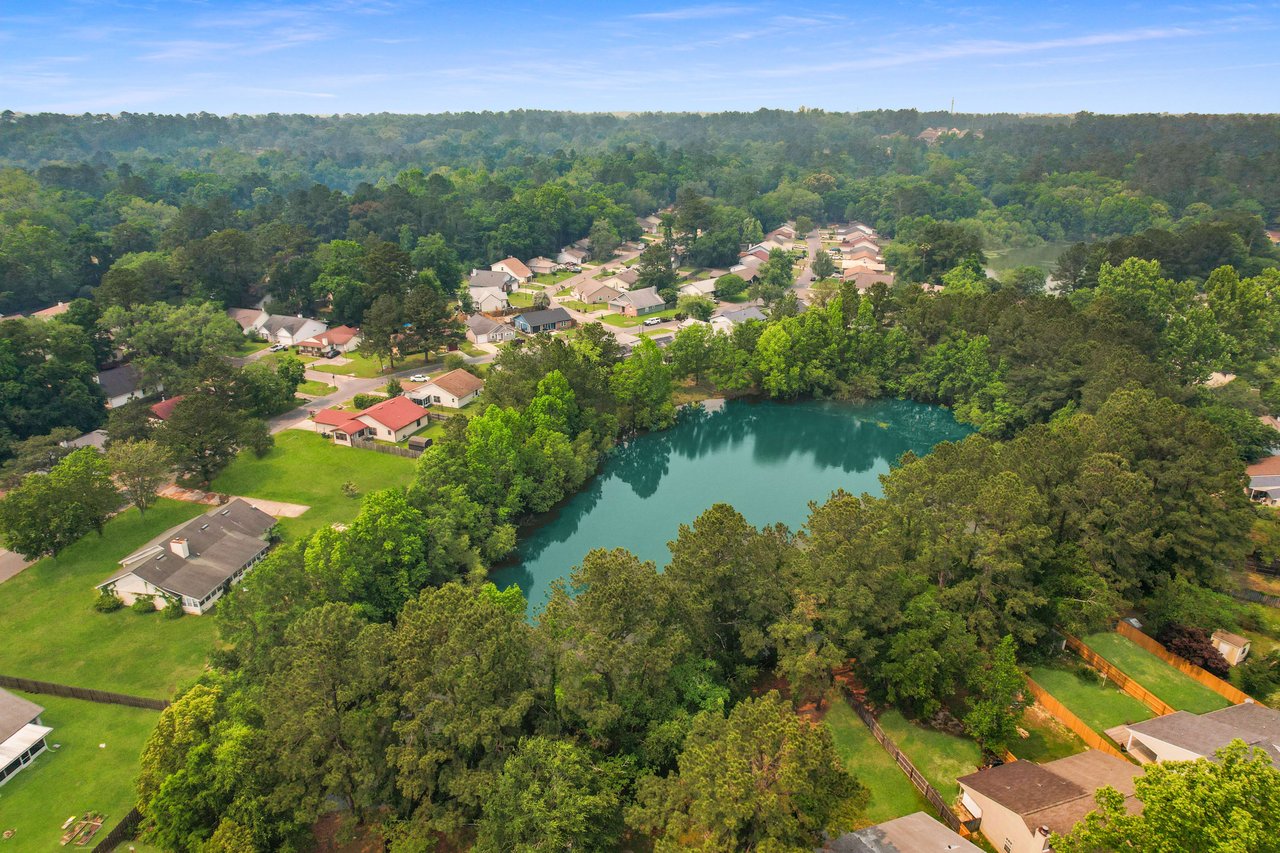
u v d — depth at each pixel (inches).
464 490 3563.0
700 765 1643.7
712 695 2213.3
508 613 2129.7
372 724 1870.1
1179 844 1318.9
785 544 2659.9
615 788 1907.0
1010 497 2559.1
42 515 3284.9
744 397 5880.9
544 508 3922.2
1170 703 2423.7
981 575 2600.9
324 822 2074.3
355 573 2829.7
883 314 6028.5
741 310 7239.2
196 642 2896.2
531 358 4722.0
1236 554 2859.3
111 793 2177.7
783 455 5073.8
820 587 2415.1
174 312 5826.8
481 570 3221.0
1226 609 2790.4
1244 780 1334.9
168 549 3233.3
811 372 5689.0
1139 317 5738.2
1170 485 2962.6
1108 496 2827.3
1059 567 2758.4
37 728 2349.9
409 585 3021.7
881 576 2358.5
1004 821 1889.8
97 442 4416.8
